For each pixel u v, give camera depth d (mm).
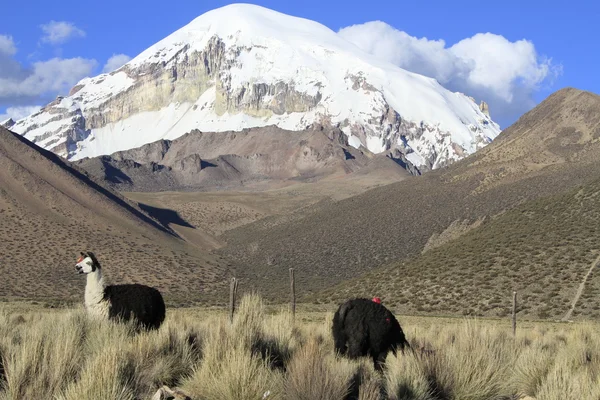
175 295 99500
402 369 10258
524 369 11414
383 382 10258
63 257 109688
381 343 11211
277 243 155250
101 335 11188
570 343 14844
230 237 189375
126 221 144375
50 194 135000
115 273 109000
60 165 161500
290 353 11883
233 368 9164
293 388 8914
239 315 13102
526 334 22109
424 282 58000
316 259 134750
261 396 8891
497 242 62094
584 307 45156
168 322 12633
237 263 144625
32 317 22703
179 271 119500
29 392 8320
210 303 80000
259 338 11742
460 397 10055
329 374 9039
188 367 10492
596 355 13117
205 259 137750
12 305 49719
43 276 98188
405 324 32125
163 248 133875
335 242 140250
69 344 9641
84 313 12953
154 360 10352
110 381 8312
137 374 9641
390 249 126562
